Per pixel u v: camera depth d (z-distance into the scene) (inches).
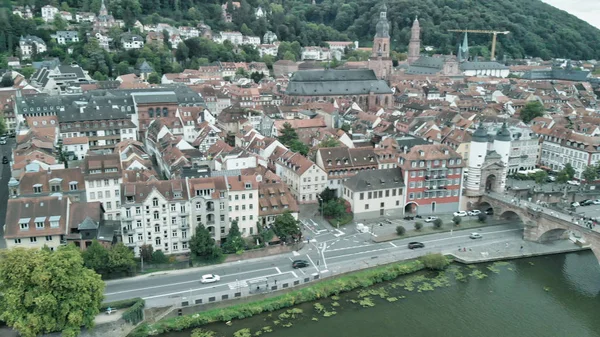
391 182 6904.5
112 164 6299.2
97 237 5246.1
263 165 7800.2
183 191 5565.9
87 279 4222.4
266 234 5890.8
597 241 5595.5
